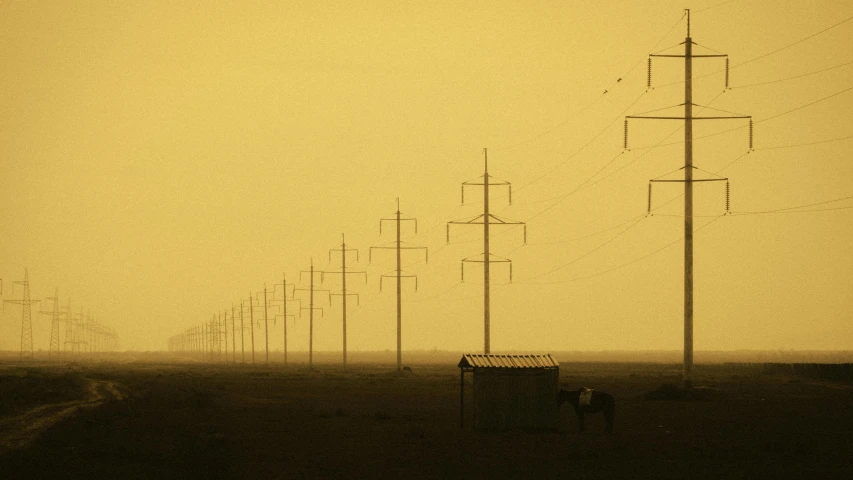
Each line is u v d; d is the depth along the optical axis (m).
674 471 116.75
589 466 121.56
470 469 119.75
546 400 165.50
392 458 130.50
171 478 112.06
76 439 151.12
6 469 115.94
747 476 112.38
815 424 177.50
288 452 137.75
